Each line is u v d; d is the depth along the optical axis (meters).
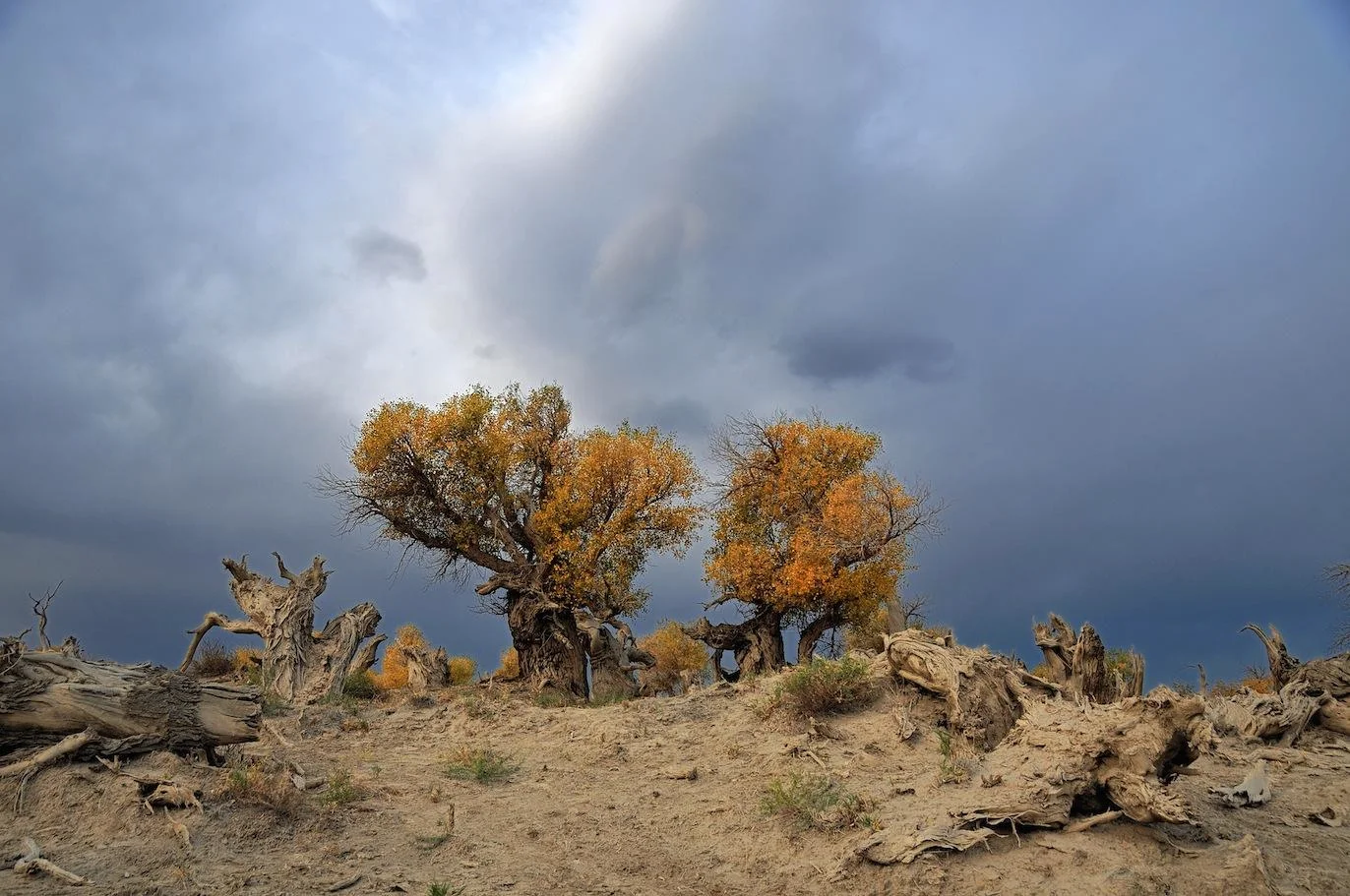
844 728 12.53
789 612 34.62
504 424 32.56
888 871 7.60
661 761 12.45
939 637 13.64
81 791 8.07
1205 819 8.72
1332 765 11.39
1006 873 7.38
